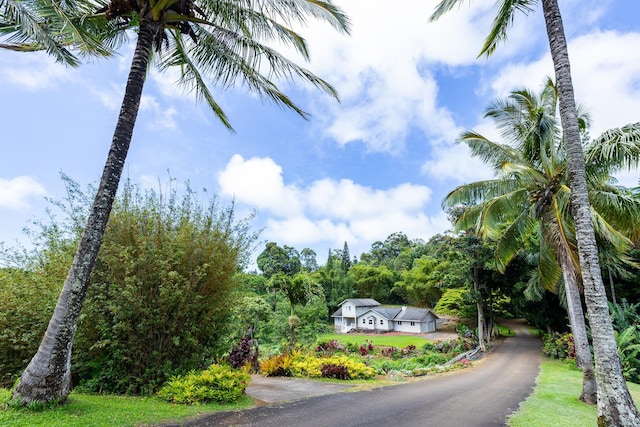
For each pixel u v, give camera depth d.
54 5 6.02
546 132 10.41
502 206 11.95
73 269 5.39
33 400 4.81
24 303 6.78
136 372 6.75
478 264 22.22
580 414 7.05
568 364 16.19
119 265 6.63
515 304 24.80
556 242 10.41
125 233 7.00
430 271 43.66
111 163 5.75
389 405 7.07
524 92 11.89
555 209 9.95
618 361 5.48
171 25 6.78
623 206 9.98
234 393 6.66
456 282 25.31
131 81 6.12
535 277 19.72
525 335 31.81
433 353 22.67
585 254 5.88
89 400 5.62
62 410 4.86
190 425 5.05
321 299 17.61
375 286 54.84
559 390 9.95
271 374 10.95
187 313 7.10
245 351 10.42
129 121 6.02
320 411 6.36
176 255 7.05
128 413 5.13
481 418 6.30
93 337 6.68
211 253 7.54
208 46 7.39
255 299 16.80
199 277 7.10
